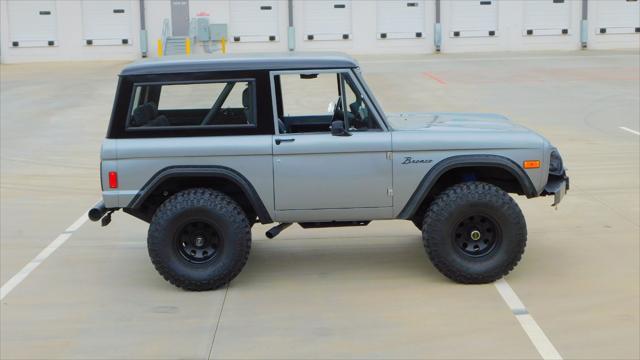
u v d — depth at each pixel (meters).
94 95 22.02
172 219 6.62
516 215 6.63
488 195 6.60
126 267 7.60
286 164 6.69
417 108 18.69
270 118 6.72
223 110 6.77
